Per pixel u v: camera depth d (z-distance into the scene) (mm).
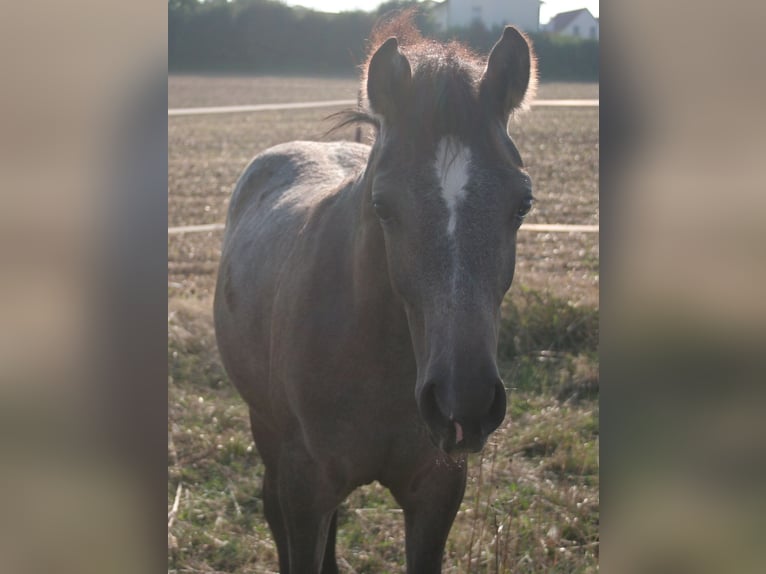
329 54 32594
